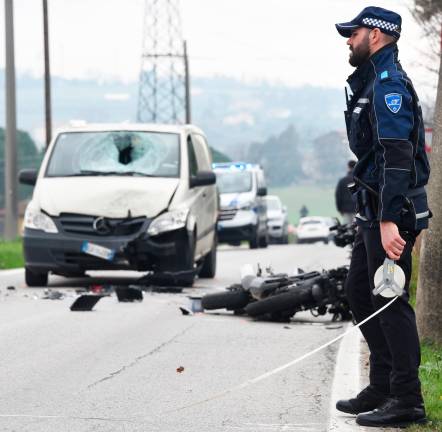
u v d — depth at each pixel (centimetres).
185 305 3747
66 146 4688
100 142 4666
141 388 2316
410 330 1897
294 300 3381
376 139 1845
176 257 4403
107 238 4353
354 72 1892
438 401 2083
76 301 3681
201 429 1939
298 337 3106
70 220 4391
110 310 3700
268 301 3412
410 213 1864
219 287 4628
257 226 9675
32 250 4412
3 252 6750
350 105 1905
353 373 2514
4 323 3328
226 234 9581
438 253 2734
